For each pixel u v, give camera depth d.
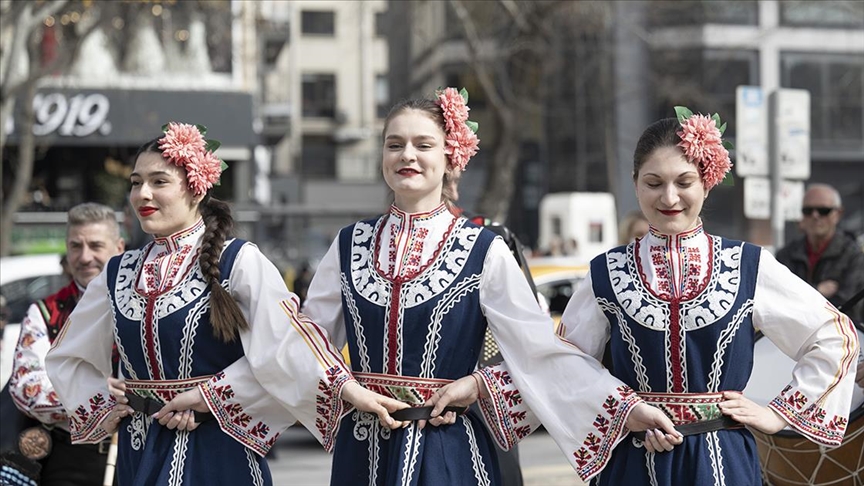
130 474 5.27
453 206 5.70
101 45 24.73
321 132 51.34
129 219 8.27
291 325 5.14
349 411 5.21
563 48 34.91
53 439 6.41
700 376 4.82
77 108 24.33
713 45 35.12
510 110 25.77
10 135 23.11
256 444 5.23
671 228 4.92
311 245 44.38
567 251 26.05
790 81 37.28
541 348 5.02
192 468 5.12
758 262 4.92
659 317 4.84
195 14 25.42
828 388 4.89
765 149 12.88
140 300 5.23
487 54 27.70
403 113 5.21
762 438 5.69
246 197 26.64
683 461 4.80
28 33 17.27
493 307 5.14
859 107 38.34
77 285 6.70
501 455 6.03
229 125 25.78
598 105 35.69
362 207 42.16
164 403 5.20
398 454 5.00
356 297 5.15
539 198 40.41
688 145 4.86
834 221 9.55
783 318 4.89
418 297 5.06
